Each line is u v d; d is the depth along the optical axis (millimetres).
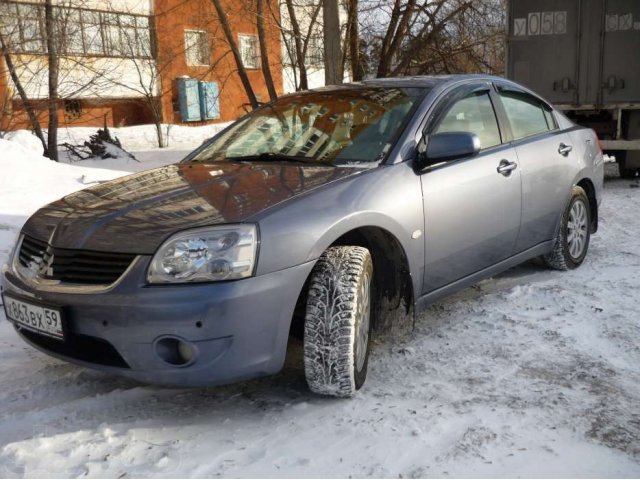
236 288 2893
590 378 3463
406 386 3438
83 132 21500
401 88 4340
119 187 3750
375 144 3855
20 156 9594
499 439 2889
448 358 3783
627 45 10023
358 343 3264
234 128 4633
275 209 3109
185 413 3215
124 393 3404
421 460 2754
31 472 2688
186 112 26406
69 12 13656
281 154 4027
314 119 4270
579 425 2990
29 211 7352
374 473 2672
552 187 4969
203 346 2879
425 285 3836
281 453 2834
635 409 3131
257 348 2977
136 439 2953
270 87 13078
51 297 3082
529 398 3258
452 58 13992
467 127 4324
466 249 4102
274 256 2992
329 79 11219
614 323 4203
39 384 3574
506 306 4594
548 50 10484
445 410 3158
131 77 23906
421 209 3703
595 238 6629
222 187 3441
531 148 4789
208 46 19750
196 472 2695
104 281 3014
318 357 3154
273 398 3359
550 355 3768
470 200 4074
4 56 12023
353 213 3291
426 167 3824
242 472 2693
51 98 12742
